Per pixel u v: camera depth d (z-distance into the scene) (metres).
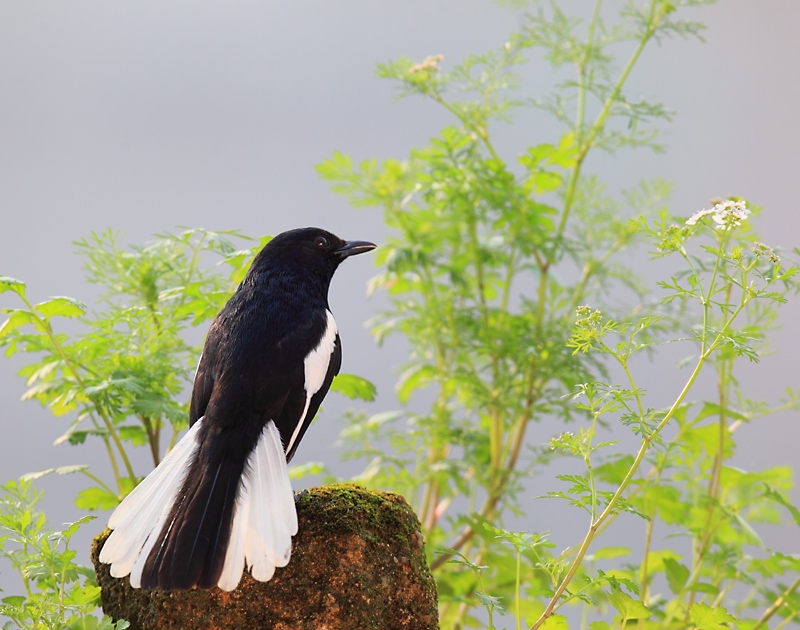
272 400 6.43
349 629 5.78
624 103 11.88
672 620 8.62
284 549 5.27
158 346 8.34
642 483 9.08
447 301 12.21
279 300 7.20
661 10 11.74
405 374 13.88
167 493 5.67
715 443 9.57
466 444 11.83
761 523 11.19
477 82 11.91
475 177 11.79
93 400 7.80
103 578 6.27
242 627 5.75
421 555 6.31
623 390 6.13
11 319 7.50
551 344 11.34
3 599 5.95
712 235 6.65
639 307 11.47
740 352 5.92
